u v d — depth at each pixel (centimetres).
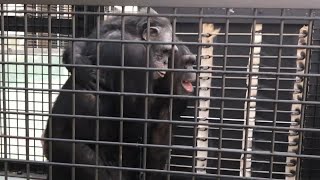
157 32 196
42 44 192
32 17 210
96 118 116
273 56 202
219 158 112
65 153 165
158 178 201
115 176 168
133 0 110
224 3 105
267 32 204
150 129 195
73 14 114
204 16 107
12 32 207
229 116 210
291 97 204
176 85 192
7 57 187
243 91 206
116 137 171
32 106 231
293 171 199
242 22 203
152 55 192
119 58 171
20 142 226
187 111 212
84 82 165
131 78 171
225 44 106
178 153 215
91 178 163
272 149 109
